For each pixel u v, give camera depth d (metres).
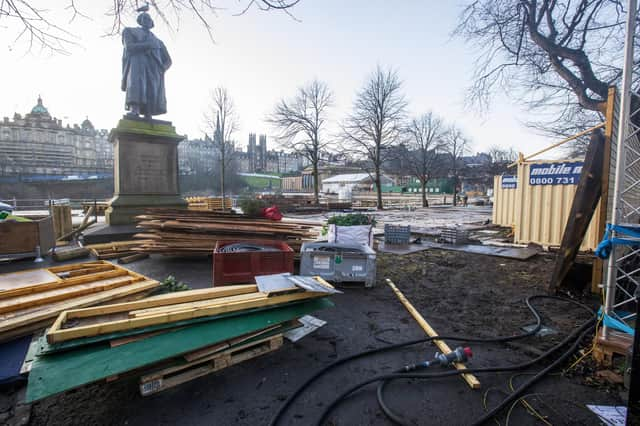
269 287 3.35
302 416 2.42
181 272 6.50
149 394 2.58
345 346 3.51
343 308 4.66
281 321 3.21
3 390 2.68
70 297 3.90
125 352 2.41
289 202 29.53
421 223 18.17
